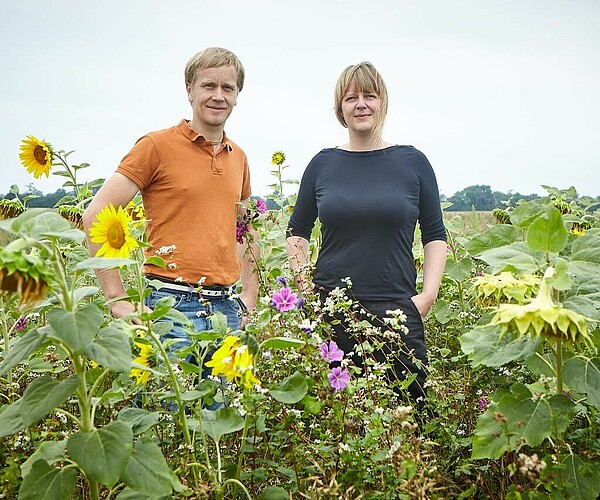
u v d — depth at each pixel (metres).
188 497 2.40
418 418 3.18
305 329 2.56
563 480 2.39
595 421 2.67
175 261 3.58
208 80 3.66
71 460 2.18
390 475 2.37
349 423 2.46
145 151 3.58
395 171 3.91
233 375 2.41
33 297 1.85
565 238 2.51
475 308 4.58
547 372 2.68
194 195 3.62
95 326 1.95
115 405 3.09
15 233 1.97
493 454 2.43
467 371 3.48
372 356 3.07
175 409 3.03
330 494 2.19
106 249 2.92
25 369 3.63
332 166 4.03
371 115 3.96
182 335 3.49
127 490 2.31
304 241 4.27
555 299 2.53
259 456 2.80
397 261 3.82
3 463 3.12
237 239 4.08
